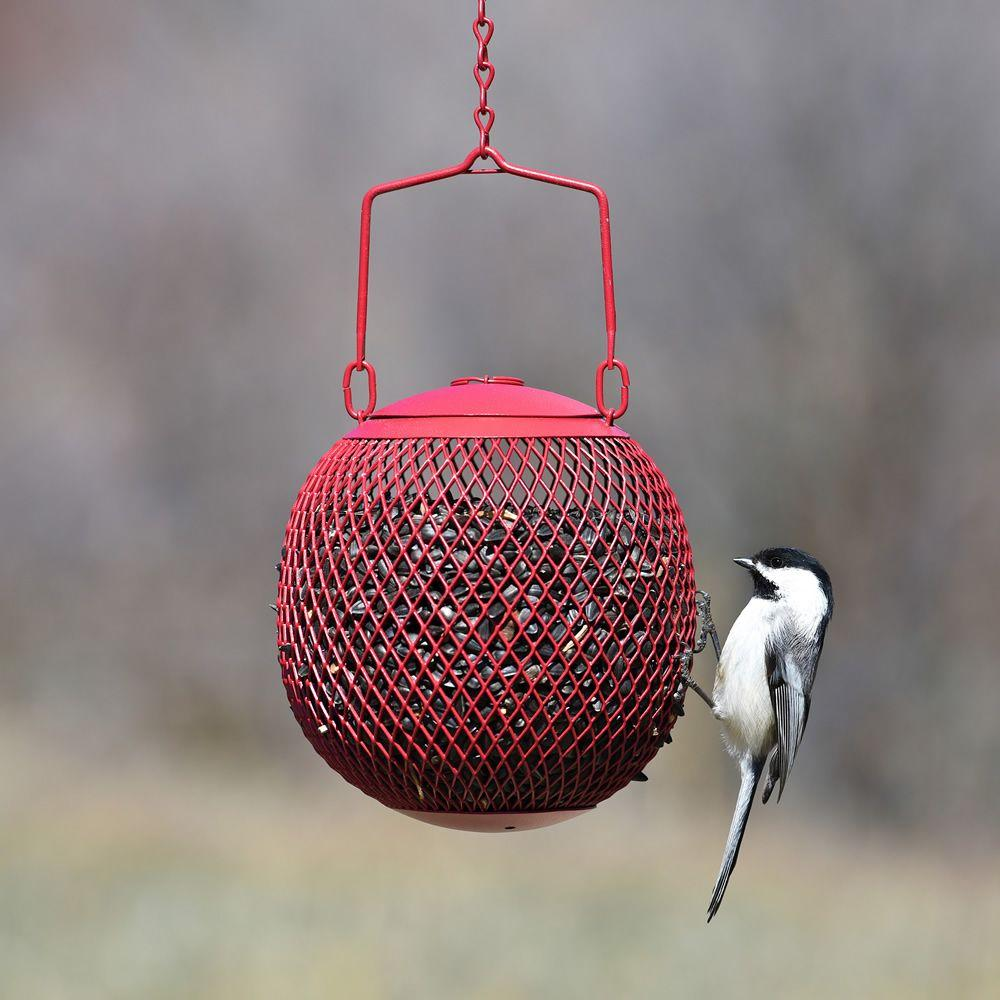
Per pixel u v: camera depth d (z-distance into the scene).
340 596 5.97
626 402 6.22
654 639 6.07
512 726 5.79
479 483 5.85
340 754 6.10
